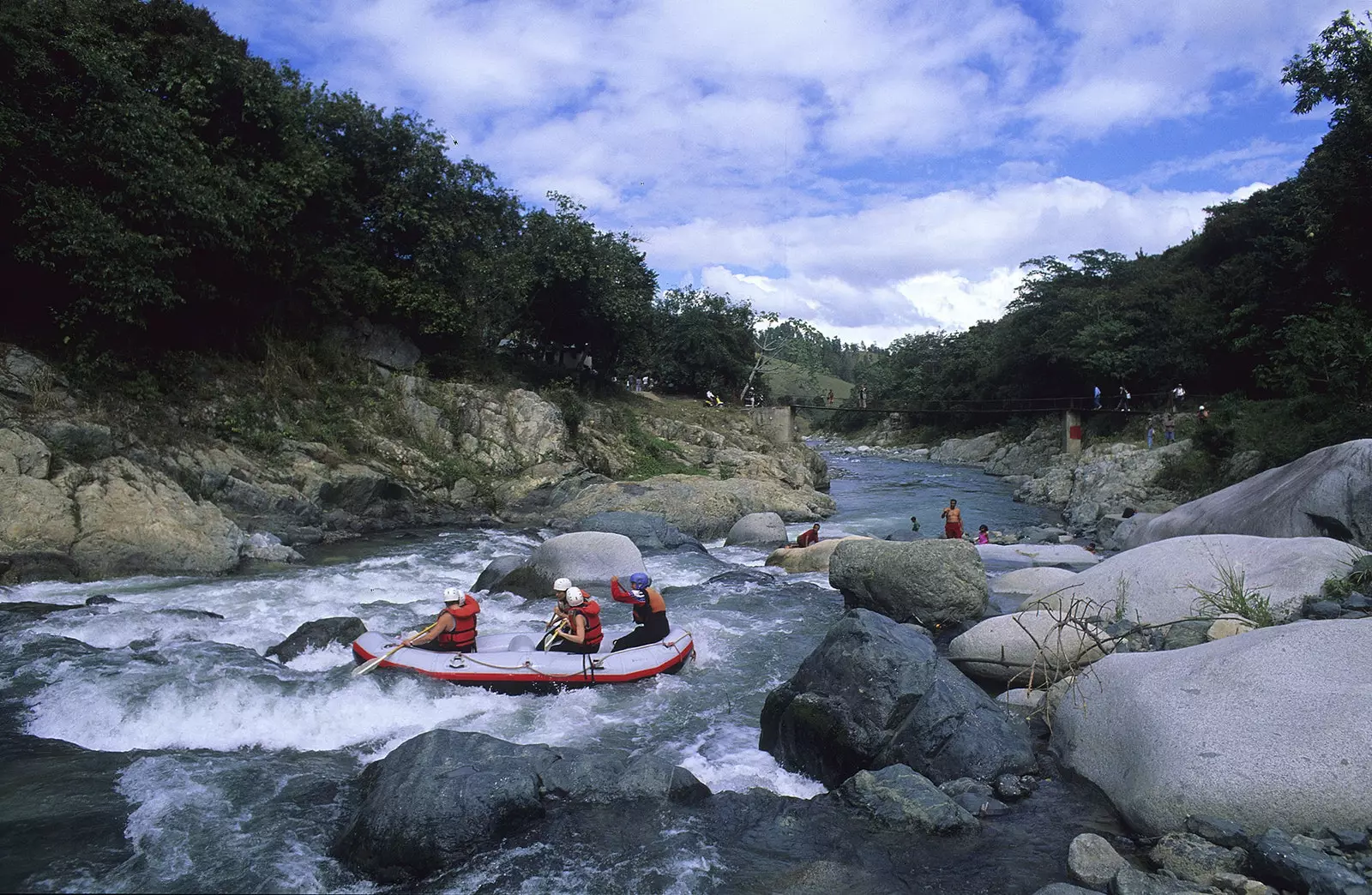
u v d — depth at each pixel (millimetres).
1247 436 23500
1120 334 41094
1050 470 33250
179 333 19891
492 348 31203
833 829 5664
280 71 25562
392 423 22906
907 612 10484
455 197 27375
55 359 16469
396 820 5258
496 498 22391
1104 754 6047
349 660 9109
